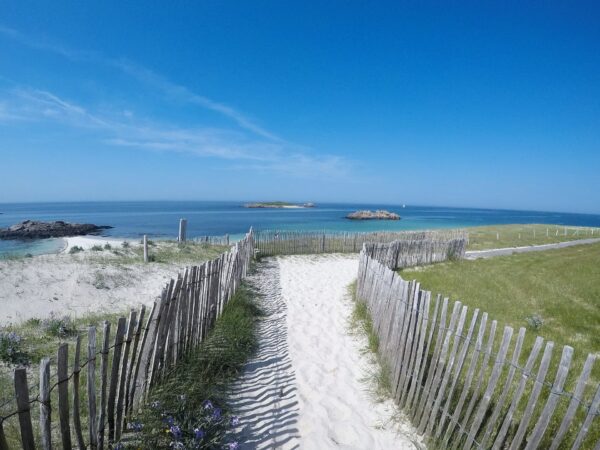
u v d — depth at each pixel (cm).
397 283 521
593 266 1609
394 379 473
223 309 758
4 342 532
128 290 1073
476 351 341
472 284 1170
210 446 354
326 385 514
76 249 1488
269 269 1445
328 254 1939
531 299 1005
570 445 358
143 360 393
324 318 823
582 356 601
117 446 327
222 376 506
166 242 1909
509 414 300
